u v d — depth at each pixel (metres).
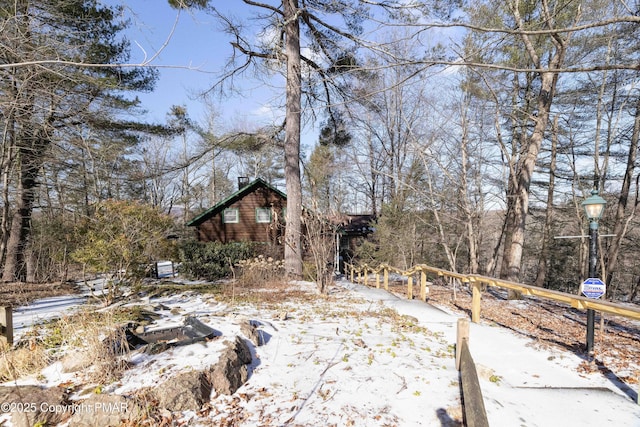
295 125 12.68
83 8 9.45
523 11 8.85
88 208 13.96
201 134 17.83
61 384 3.42
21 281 12.65
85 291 10.12
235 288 9.48
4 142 9.48
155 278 13.24
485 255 23.48
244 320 5.23
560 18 8.62
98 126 12.12
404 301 8.62
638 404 3.46
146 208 8.01
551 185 17.12
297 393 3.42
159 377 3.48
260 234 18.02
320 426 2.88
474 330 5.98
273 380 3.69
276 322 5.71
